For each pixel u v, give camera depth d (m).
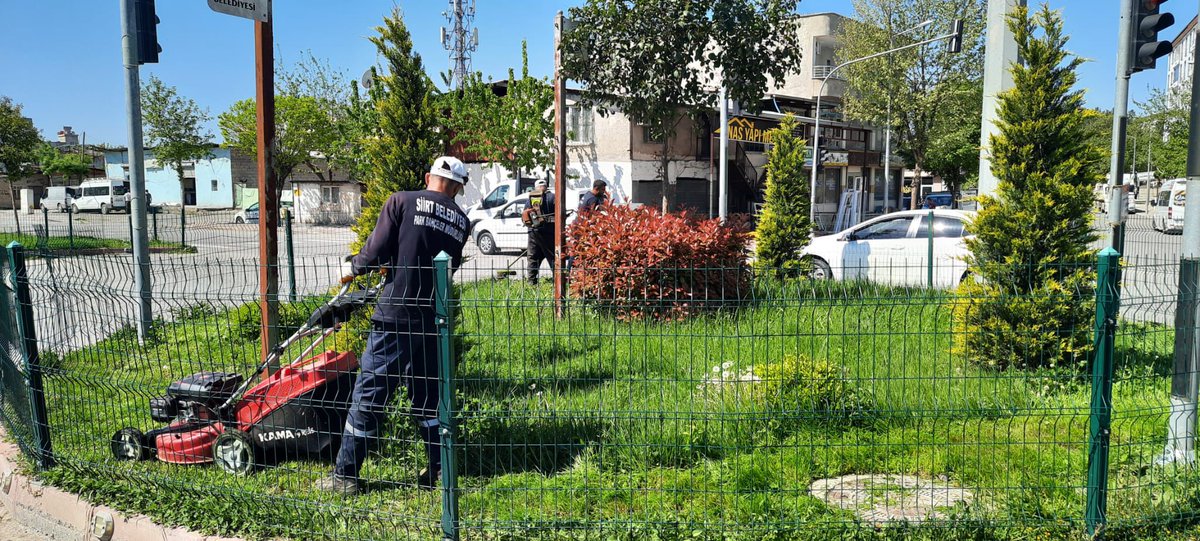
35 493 4.56
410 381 4.32
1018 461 4.34
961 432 4.77
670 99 9.25
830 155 35.72
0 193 53.69
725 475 4.21
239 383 4.79
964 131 35.19
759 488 4.05
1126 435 4.70
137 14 8.04
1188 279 4.11
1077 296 5.77
